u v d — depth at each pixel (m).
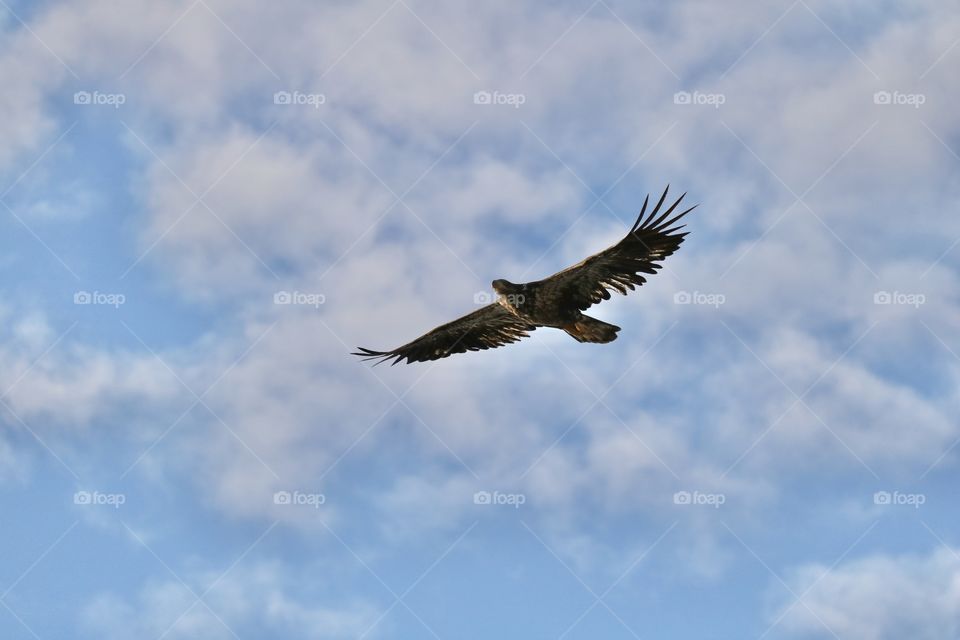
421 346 27.42
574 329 25.69
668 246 24.73
